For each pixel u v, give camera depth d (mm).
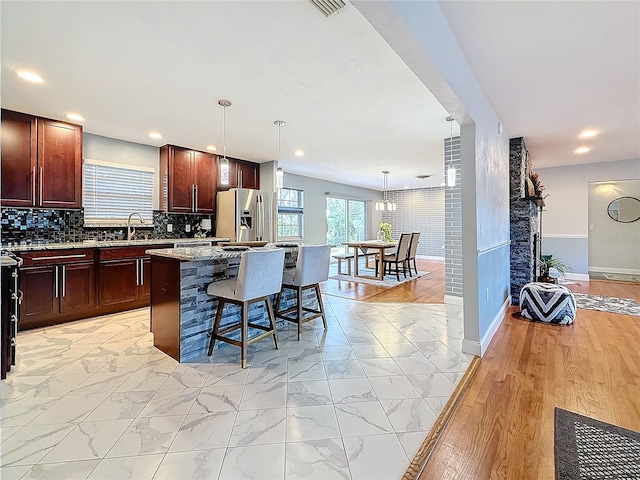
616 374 2408
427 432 1757
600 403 2029
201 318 2811
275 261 2795
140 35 2121
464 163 2816
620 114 3588
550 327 3514
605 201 6578
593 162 6121
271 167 5918
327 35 2141
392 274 7121
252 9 1885
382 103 3254
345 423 1832
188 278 2721
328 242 8656
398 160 5898
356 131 4152
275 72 2619
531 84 2865
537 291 3746
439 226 9914
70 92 2967
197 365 2570
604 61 2479
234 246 3441
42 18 1938
